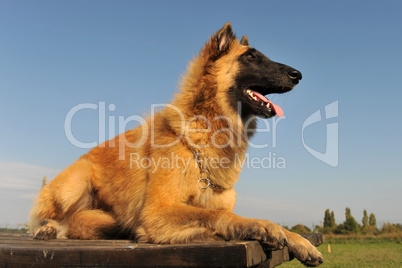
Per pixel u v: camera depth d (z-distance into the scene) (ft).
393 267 62.13
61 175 16.84
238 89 15.49
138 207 13.91
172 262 8.35
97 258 9.07
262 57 16.05
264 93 16.75
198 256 8.12
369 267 61.77
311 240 14.93
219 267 7.90
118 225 15.29
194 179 12.94
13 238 16.28
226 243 8.53
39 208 17.02
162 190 12.54
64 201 16.19
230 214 10.89
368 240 138.62
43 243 12.61
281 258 10.81
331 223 213.87
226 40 15.80
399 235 145.48
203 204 13.43
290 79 15.69
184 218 11.54
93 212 15.69
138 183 14.11
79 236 15.16
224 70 15.21
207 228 11.03
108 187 15.83
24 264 9.97
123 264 8.80
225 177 13.69
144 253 8.64
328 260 72.54
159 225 11.85
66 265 9.41
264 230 9.35
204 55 15.72
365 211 231.30
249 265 7.91
